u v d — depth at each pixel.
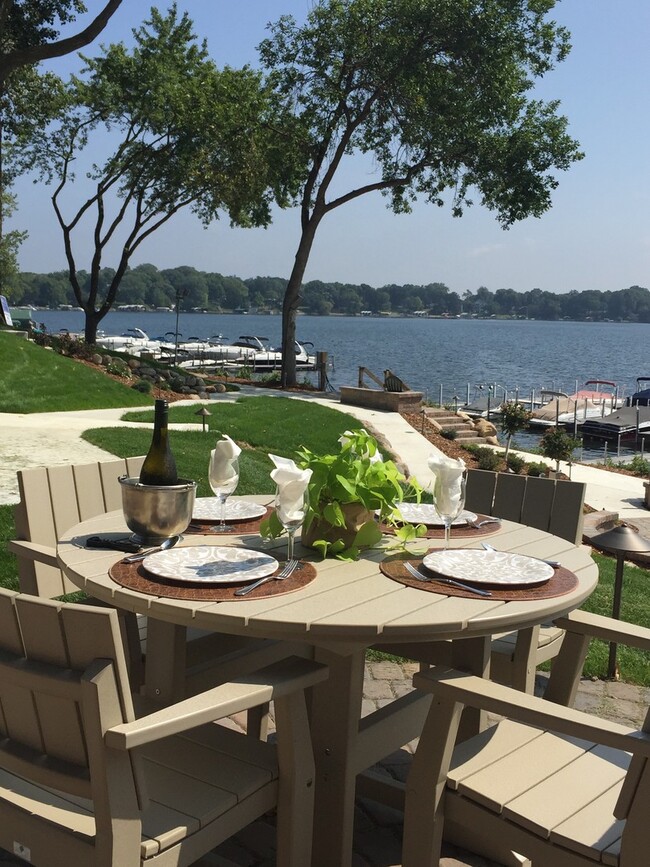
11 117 28.00
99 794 1.89
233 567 2.69
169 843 2.03
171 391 20.06
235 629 2.32
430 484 3.27
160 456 3.04
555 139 23.95
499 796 2.30
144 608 2.42
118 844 1.91
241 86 25.70
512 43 23.05
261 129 26.34
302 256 26.44
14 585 5.38
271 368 43.34
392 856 2.94
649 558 8.28
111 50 26.19
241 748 2.48
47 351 19.48
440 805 2.40
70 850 2.01
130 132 27.47
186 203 28.11
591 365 81.44
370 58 23.77
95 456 10.35
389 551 3.07
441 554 2.92
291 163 26.59
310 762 2.38
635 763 1.96
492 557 2.94
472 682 2.33
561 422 30.12
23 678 1.93
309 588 2.58
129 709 1.89
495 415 31.12
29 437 11.41
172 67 26.73
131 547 2.92
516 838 2.23
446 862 2.90
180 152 26.42
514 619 2.40
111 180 28.06
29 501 3.70
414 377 58.97
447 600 2.51
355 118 25.45
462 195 25.78
